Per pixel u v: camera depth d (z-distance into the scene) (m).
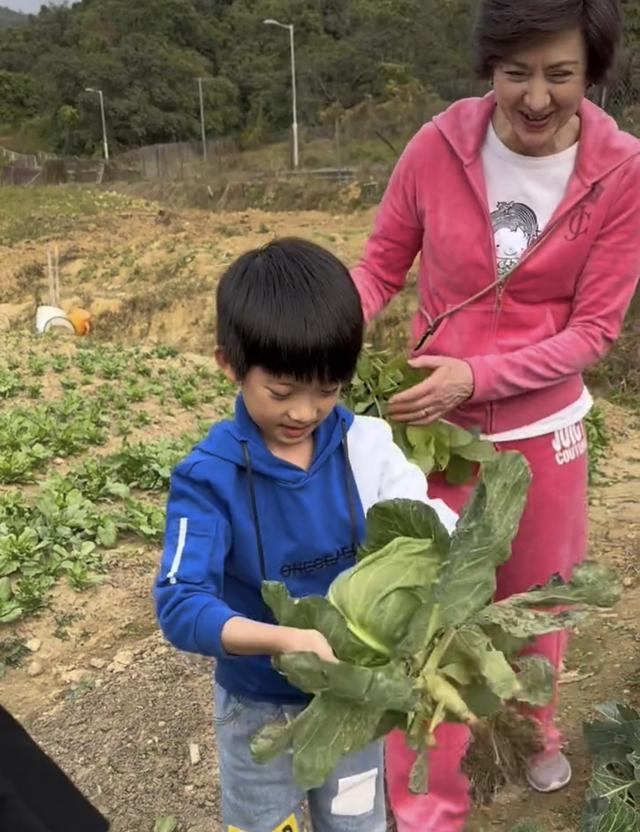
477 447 2.82
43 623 5.23
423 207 3.01
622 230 2.86
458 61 63.91
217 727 2.53
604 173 2.79
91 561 5.89
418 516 1.96
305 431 2.15
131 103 86.81
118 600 5.52
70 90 88.81
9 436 8.27
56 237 36.72
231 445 2.23
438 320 2.99
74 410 9.67
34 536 6.00
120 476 7.59
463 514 1.87
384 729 1.80
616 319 2.94
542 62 2.54
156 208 45.66
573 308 2.98
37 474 7.71
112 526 6.33
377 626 1.83
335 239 28.08
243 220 35.84
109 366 11.84
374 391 2.80
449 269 2.99
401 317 15.95
